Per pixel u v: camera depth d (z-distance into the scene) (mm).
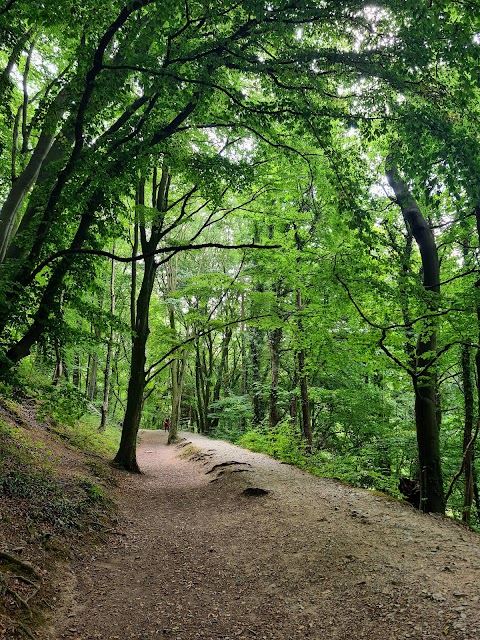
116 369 26281
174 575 5395
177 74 6094
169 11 5527
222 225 20094
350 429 16188
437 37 5594
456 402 14055
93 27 5812
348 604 4266
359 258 7934
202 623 4207
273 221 12461
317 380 17062
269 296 12469
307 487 9094
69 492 7266
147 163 7102
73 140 7957
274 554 5781
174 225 12609
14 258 6699
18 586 4148
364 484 11961
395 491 10234
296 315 10953
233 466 11641
